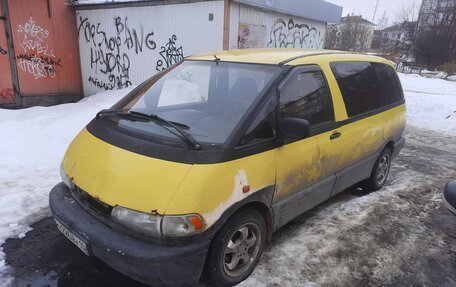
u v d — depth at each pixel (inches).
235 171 101.0
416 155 271.4
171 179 93.8
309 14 434.3
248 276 115.5
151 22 358.9
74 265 118.8
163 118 121.4
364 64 170.6
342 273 121.1
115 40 392.2
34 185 173.9
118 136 110.5
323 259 127.8
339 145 142.6
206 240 96.0
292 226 149.3
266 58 133.0
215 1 313.9
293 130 111.3
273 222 120.3
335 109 141.2
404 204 177.8
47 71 412.2
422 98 470.0
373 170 183.0
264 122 111.9
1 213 146.9
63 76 426.6
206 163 96.4
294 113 122.8
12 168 191.5
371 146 168.6
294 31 431.5
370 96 167.9
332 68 145.6
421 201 183.0
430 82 766.5
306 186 131.7
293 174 121.8
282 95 119.1
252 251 116.0
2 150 212.4
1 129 244.5
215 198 95.8
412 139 325.4
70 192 116.0
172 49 352.5
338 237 142.6
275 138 114.0
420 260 131.9
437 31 1547.7
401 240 144.3
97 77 424.8
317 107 133.1
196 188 92.8
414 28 1688.0
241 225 107.2
